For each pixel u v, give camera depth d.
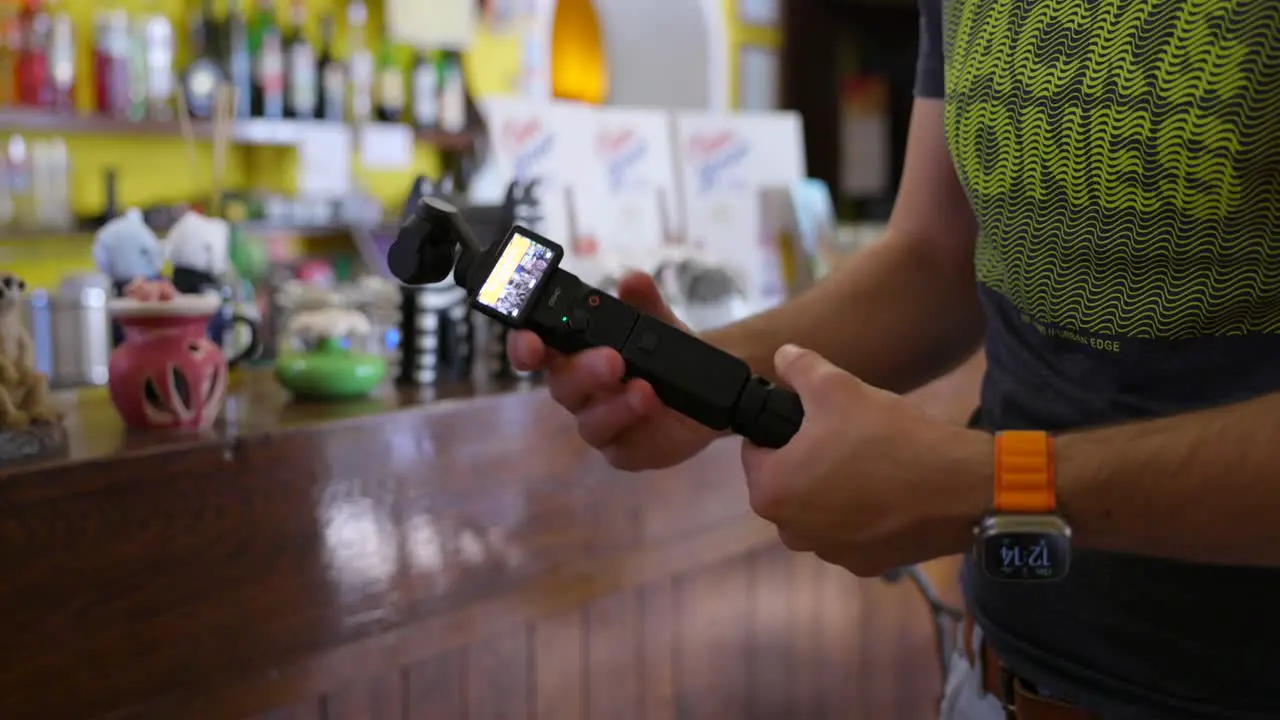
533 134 1.85
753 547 1.68
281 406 1.24
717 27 4.41
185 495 1.01
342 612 1.15
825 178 4.60
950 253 0.89
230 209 2.97
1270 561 0.56
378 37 3.67
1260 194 0.62
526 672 1.37
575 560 1.41
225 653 1.05
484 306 0.72
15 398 0.96
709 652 1.62
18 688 0.90
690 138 2.10
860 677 1.86
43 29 2.92
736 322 0.88
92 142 3.15
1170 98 0.63
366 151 3.40
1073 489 0.56
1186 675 0.71
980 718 0.86
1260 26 0.60
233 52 3.21
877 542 0.59
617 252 1.83
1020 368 0.79
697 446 0.80
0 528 0.88
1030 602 0.78
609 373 0.69
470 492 1.28
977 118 0.75
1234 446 0.55
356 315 1.33
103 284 2.61
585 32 5.07
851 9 4.57
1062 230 0.71
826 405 0.59
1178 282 0.66
